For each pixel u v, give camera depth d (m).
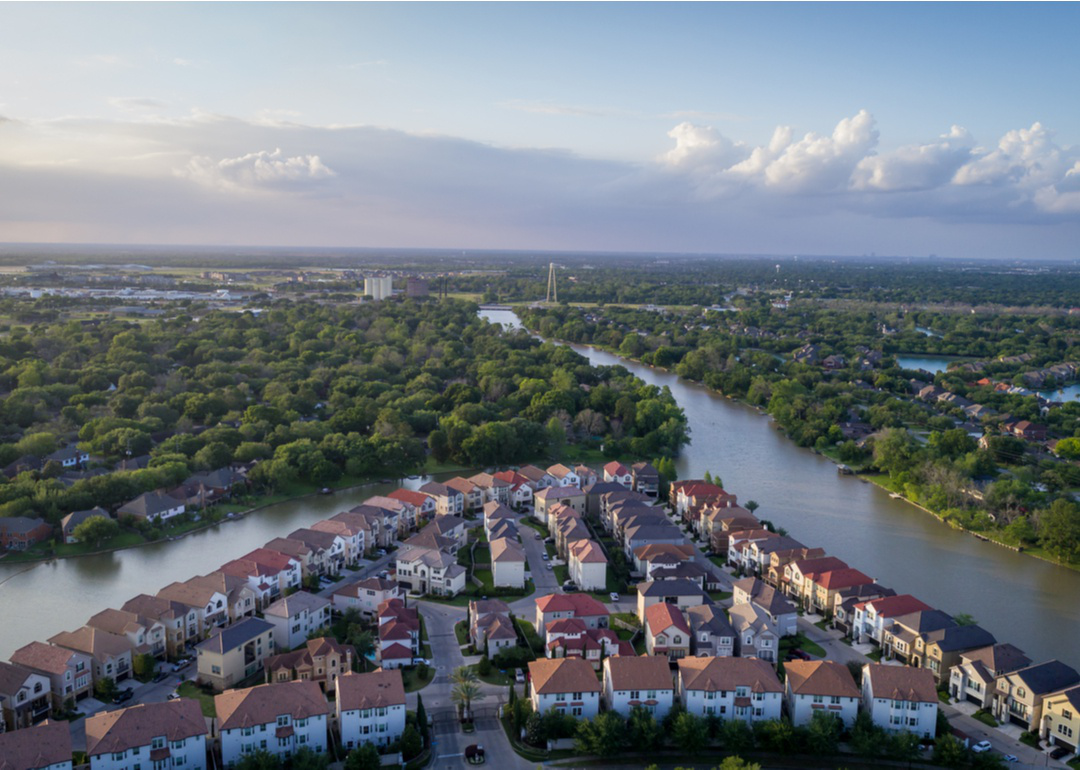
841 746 143.38
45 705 143.62
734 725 141.75
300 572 198.38
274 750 134.25
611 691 148.00
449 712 150.25
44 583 199.75
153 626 163.00
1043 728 144.88
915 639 165.88
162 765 126.56
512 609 193.50
